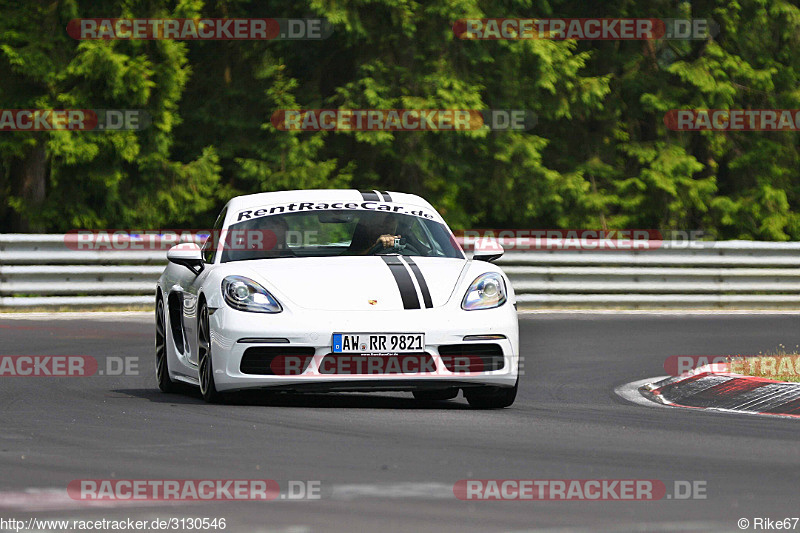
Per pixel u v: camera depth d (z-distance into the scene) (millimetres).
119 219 68375
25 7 63750
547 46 72938
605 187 80500
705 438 23016
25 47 62906
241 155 74312
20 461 19344
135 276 58375
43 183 67375
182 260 29953
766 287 65875
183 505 15906
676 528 14711
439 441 22000
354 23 70188
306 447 21047
